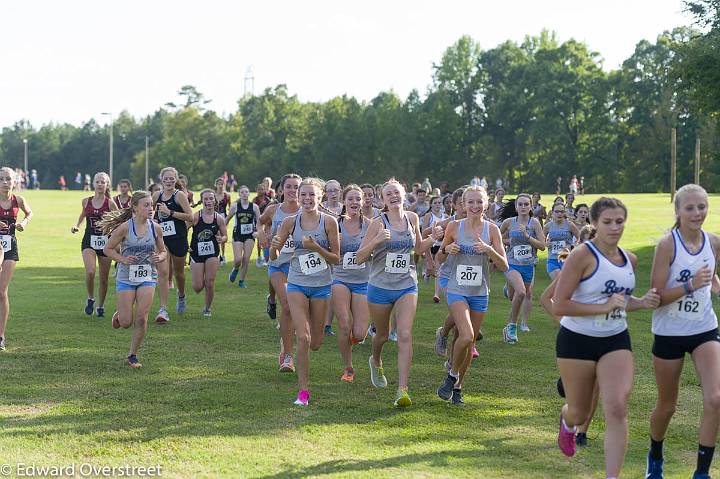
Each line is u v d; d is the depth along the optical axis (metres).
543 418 7.26
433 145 88.94
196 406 7.34
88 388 7.90
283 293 8.81
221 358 9.45
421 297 15.49
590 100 83.44
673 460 6.17
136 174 113.56
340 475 5.60
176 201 12.25
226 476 5.55
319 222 7.89
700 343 5.62
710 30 23.09
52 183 137.12
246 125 106.00
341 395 7.90
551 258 12.50
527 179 89.25
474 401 7.80
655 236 27.19
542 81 84.06
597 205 5.43
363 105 106.06
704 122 68.88
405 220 7.80
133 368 8.80
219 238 12.45
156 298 14.39
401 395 7.41
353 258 8.49
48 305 13.30
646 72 82.44
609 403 5.24
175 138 108.31
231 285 16.61
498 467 5.89
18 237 27.70
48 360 9.12
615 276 5.39
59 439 6.32
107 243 8.82
